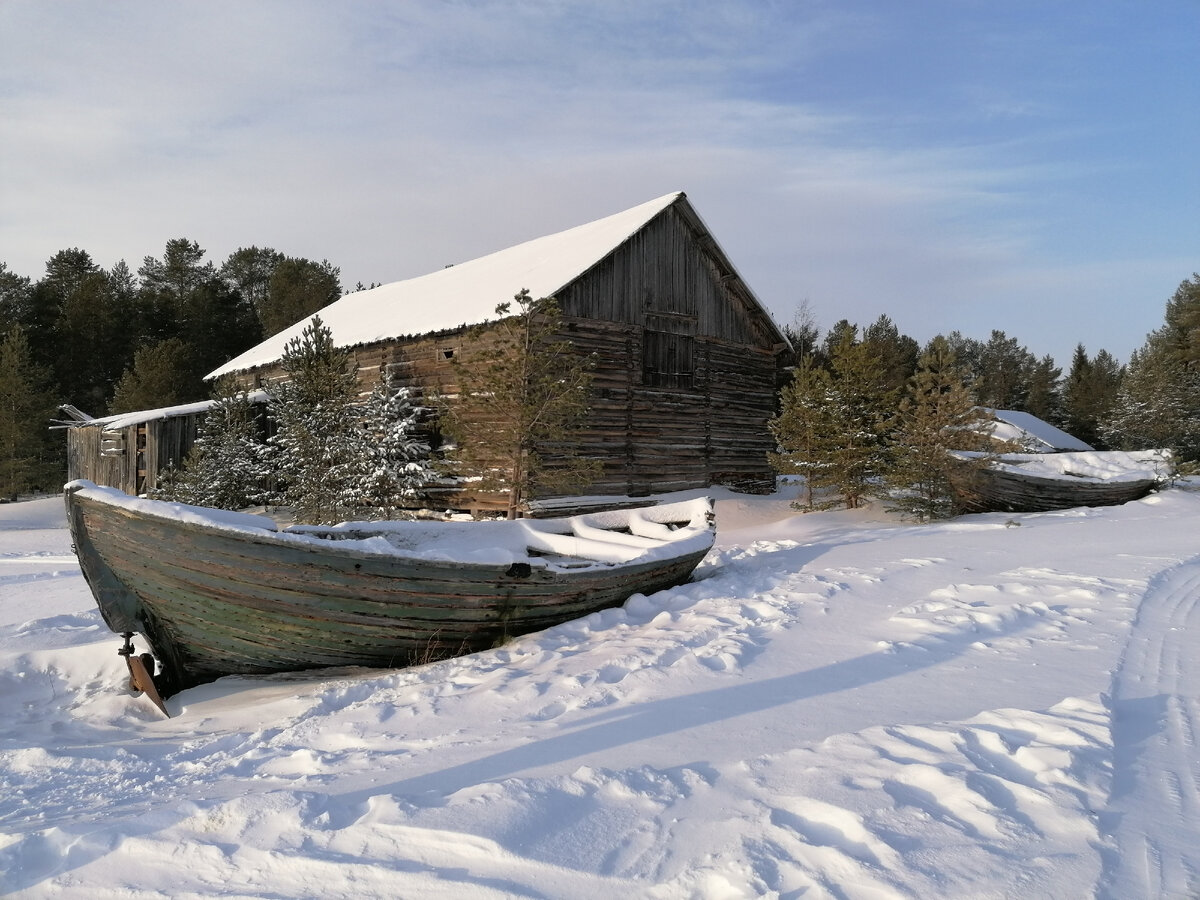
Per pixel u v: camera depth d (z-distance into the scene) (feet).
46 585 37.68
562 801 10.98
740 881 8.60
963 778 10.69
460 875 9.29
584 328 57.72
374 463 50.90
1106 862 8.88
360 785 12.69
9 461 99.86
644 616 26.32
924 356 52.65
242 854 10.12
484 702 17.39
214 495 59.57
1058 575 27.32
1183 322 176.86
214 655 23.13
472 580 23.34
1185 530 39.68
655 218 62.64
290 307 163.84
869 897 8.25
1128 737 12.74
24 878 10.15
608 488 58.49
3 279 137.80
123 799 14.07
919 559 32.53
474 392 49.93
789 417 61.52
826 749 12.35
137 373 120.88
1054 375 223.51
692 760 12.51
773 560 35.78
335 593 21.75
